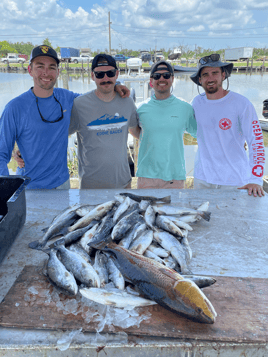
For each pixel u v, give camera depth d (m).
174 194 2.84
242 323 1.33
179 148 3.36
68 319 1.34
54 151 2.87
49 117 2.76
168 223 1.97
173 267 1.68
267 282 1.61
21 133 2.75
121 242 1.83
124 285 1.51
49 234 2.00
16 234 2.03
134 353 1.25
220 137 3.06
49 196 2.77
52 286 1.56
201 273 1.69
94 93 3.07
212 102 3.07
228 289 1.55
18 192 2.07
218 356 1.26
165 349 1.24
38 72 2.57
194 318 1.30
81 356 1.24
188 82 25.17
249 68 40.72
